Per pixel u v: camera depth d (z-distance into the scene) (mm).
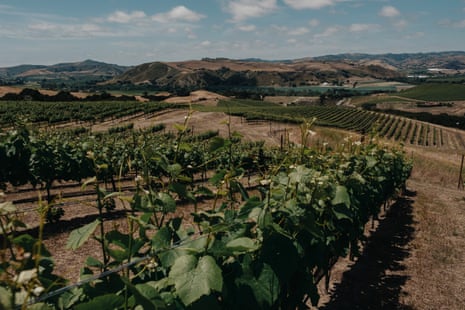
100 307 1771
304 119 4301
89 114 60375
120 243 2348
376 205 8562
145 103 83125
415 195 17281
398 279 6961
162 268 2361
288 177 3756
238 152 18953
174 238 2547
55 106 68438
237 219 2654
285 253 2729
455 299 6285
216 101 122312
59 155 10469
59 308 1990
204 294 2037
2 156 9375
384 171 9016
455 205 14734
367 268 7398
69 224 9148
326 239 4395
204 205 10984
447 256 8328
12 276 1752
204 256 2055
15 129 9750
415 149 38938
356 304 5871
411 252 8539
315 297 3467
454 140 74375
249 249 2240
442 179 26016
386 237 9688
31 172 9789
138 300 1733
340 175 5277
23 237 1919
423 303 6078
